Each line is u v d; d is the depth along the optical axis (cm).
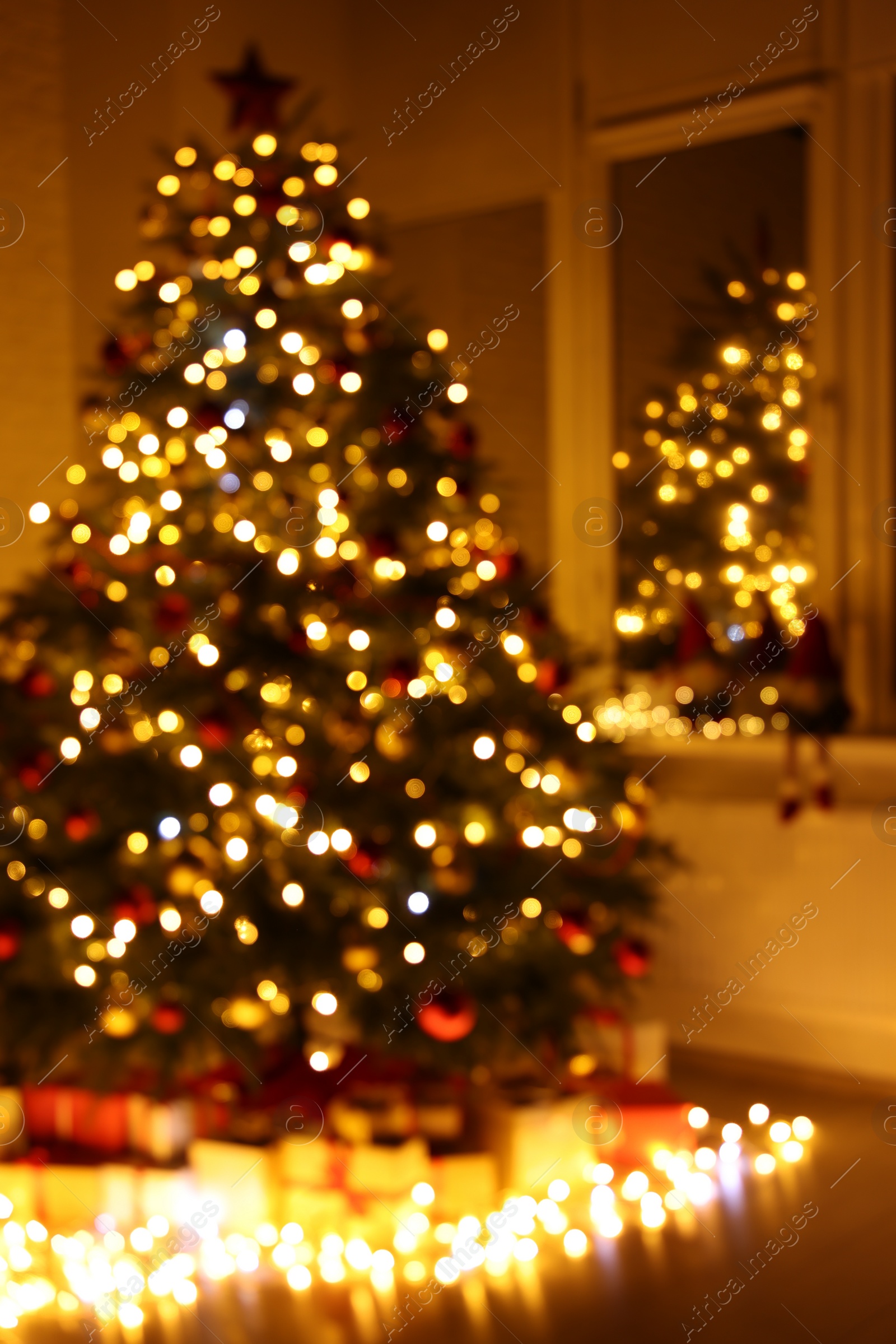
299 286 310
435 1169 279
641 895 313
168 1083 283
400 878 282
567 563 438
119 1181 278
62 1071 304
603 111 419
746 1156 311
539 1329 235
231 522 309
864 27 368
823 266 379
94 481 320
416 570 308
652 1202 285
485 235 450
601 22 417
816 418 383
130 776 286
